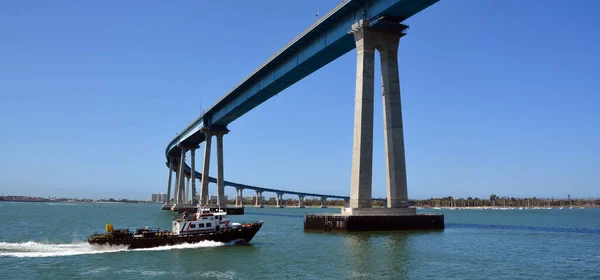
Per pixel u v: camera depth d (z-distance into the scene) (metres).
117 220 108.19
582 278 31.22
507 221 118.44
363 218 59.44
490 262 36.78
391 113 65.31
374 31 65.25
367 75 64.00
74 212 176.62
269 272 33.03
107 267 35.25
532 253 42.00
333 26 72.25
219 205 140.12
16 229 75.00
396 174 64.12
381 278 30.88
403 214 62.41
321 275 31.86
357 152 62.28
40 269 34.59
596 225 95.94
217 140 143.00
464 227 76.69
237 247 45.38
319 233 60.19
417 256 39.31
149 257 39.53
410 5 60.78
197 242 45.47
